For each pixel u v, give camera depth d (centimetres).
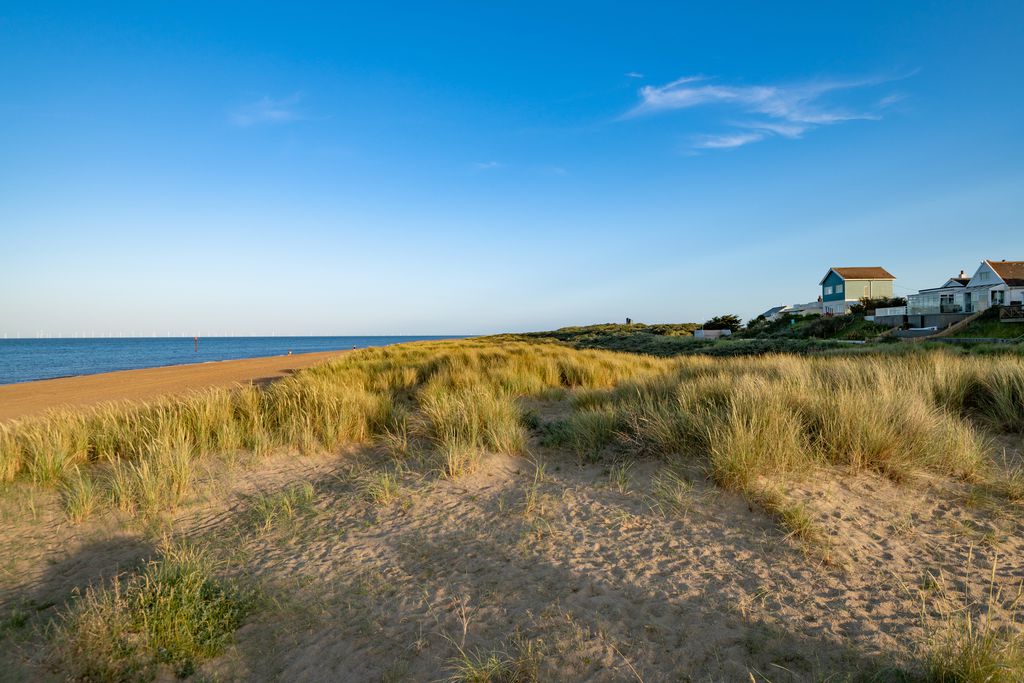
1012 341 2439
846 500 417
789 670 245
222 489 547
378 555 391
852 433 501
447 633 294
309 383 1000
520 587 332
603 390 950
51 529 462
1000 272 4528
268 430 720
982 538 356
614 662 258
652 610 297
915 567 326
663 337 3812
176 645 288
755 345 2861
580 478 512
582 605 308
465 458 557
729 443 465
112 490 520
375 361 1650
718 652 260
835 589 306
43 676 274
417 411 849
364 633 302
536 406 916
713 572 331
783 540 360
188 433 695
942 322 3678
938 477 456
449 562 372
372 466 600
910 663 243
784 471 460
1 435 654
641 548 368
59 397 1482
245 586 355
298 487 549
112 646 287
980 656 231
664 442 542
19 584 376
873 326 4000
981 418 648
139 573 379
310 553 403
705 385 727
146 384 1828
